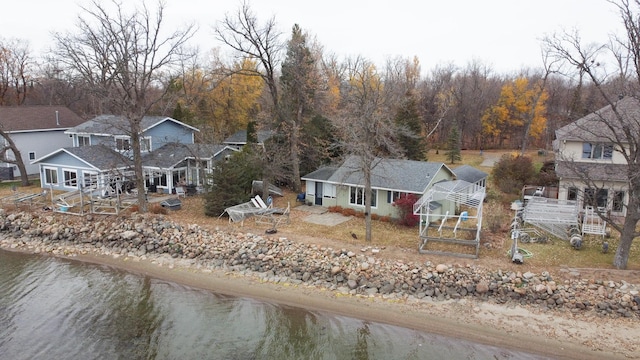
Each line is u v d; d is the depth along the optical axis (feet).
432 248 81.82
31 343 60.18
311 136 127.54
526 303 66.74
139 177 101.19
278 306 69.77
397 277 73.41
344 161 108.68
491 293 68.95
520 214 98.22
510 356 56.70
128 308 69.87
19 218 104.88
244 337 62.23
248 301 71.46
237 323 65.62
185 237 91.45
